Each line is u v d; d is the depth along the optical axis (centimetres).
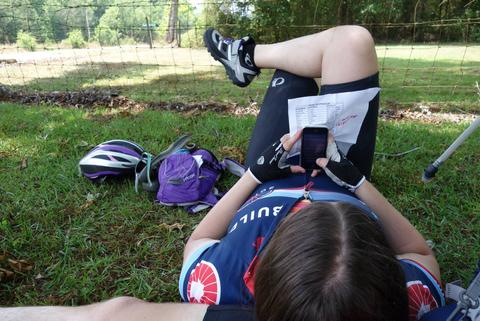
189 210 230
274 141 183
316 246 81
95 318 106
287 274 80
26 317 108
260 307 84
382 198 138
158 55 1122
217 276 115
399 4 995
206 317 103
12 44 1233
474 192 242
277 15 827
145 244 207
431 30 1139
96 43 1647
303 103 159
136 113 403
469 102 458
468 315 98
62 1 1536
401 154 291
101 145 260
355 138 160
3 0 922
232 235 123
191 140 323
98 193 246
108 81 645
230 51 211
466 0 909
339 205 90
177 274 188
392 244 135
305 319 76
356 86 160
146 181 244
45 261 196
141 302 111
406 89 554
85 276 185
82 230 216
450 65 830
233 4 866
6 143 325
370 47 163
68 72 768
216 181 247
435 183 252
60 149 311
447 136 327
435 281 121
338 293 76
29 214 229
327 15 708
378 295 78
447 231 213
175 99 468
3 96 473
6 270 183
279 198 130
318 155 141
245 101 453
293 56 185
